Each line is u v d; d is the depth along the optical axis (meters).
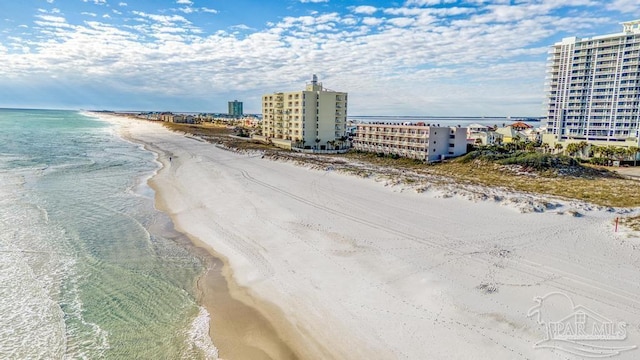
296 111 107.19
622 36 102.81
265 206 39.97
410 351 16.69
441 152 78.38
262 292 22.33
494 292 21.39
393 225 33.34
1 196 43.66
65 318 19.64
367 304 20.52
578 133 114.06
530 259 25.78
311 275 24.12
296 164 68.56
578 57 112.56
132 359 16.61
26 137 121.12
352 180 53.69
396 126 83.75
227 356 16.78
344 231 32.00
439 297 20.91
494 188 48.19
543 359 15.89
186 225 35.28
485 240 29.39
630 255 26.16
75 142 114.44
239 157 81.25
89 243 30.19
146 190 49.88
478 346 16.83
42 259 26.80
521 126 147.12
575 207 37.44
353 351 16.86
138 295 22.17
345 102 110.38
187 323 19.33
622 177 60.97
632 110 102.88
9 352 16.97
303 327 18.75
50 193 46.28
